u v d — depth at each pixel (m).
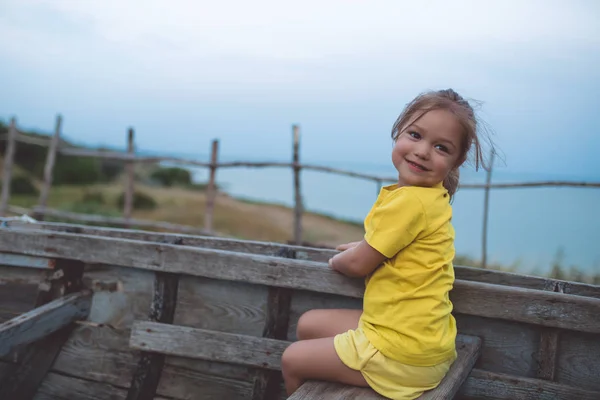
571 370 2.04
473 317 2.15
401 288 1.79
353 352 1.78
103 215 10.48
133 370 2.49
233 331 2.40
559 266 7.10
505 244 13.98
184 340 2.35
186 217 14.03
